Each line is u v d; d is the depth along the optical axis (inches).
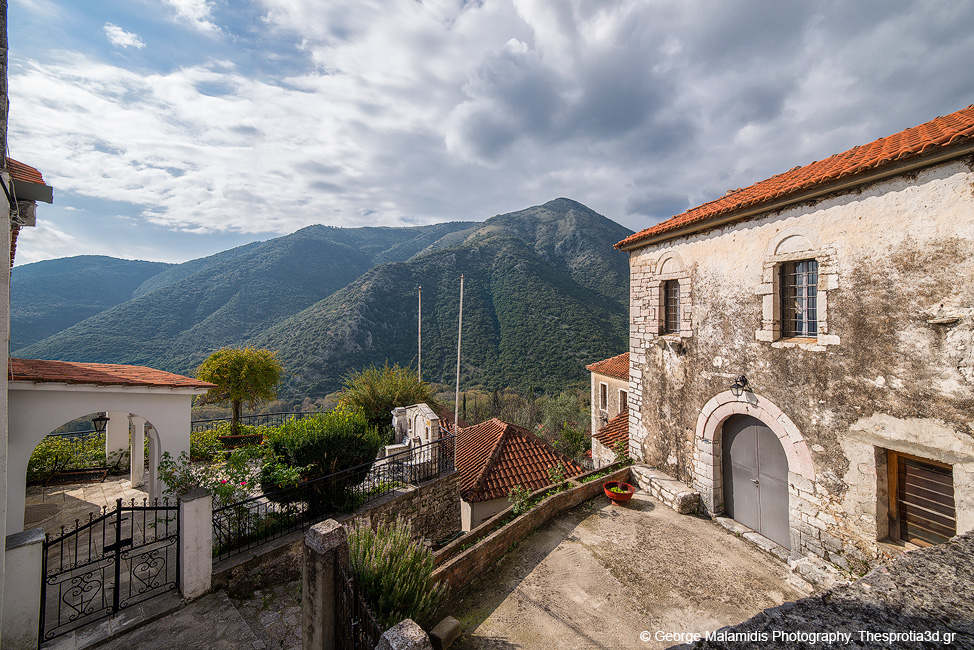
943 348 181.3
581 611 202.5
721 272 290.8
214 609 202.2
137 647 177.2
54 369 299.7
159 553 253.0
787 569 237.0
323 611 146.3
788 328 254.8
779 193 240.7
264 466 271.4
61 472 396.8
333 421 302.7
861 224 211.5
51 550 257.8
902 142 225.5
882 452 207.0
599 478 344.8
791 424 244.4
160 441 310.0
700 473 307.4
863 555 209.5
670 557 249.8
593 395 756.0
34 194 209.2
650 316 358.9
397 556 184.4
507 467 488.1
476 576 229.5
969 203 173.5
